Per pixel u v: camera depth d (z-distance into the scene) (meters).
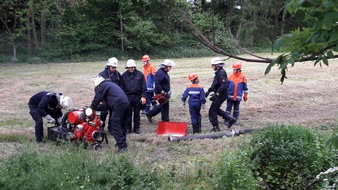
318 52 2.48
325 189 6.34
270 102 14.64
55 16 34.78
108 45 35.09
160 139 8.75
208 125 11.05
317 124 10.84
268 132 7.57
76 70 25.05
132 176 6.07
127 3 32.91
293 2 2.27
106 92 7.76
